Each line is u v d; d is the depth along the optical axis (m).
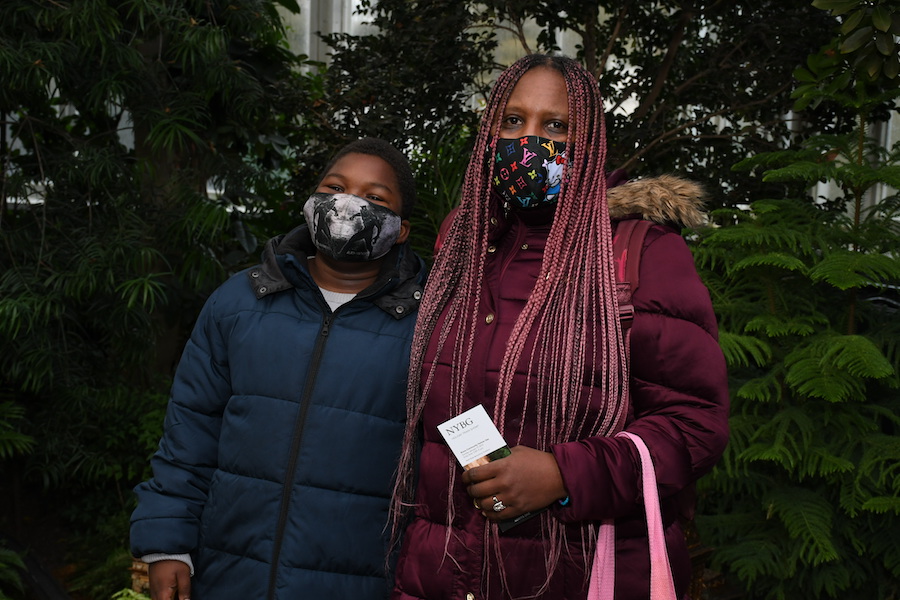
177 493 1.70
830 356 2.84
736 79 3.97
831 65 3.15
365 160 1.75
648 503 1.19
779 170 2.96
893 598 3.10
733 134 4.02
